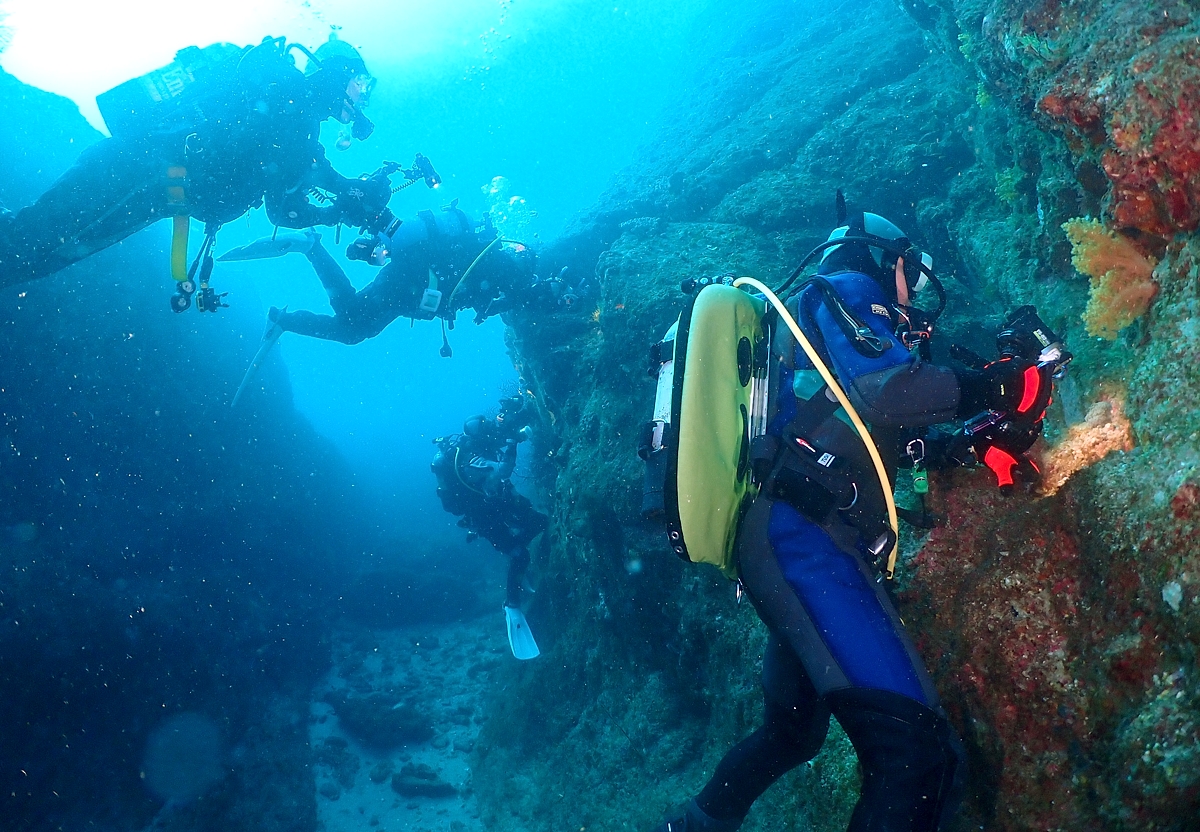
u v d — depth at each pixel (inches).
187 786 293.6
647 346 205.5
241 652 355.3
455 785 292.5
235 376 452.4
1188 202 65.7
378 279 222.8
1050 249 117.6
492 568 484.1
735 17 512.4
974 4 147.0
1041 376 69.6
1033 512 79.9
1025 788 71.5
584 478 215.0
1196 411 61.8
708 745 167.2
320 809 301.6
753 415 76.1
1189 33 63.3
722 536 74.5
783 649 83.9
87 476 339.3
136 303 388.2
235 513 408.5
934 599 83.8
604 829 185.2
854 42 332.2
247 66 193.2
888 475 73.4
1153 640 62.7
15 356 321.1
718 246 221.1
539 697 263.3
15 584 289.3
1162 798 56.4
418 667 394.3
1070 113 79.1
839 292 73.5
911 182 213.2
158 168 193.6
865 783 63.8
